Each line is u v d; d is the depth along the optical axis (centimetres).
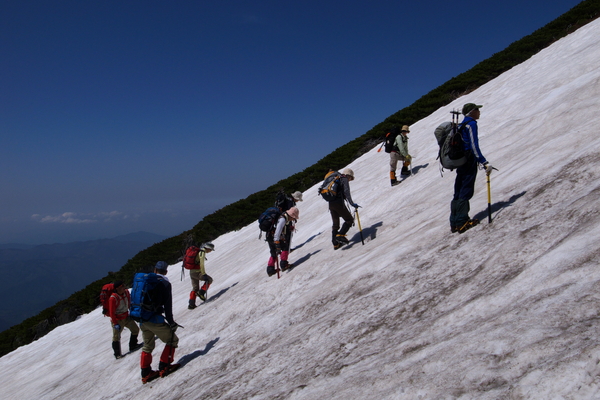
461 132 526
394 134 1243
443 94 3000
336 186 830
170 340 718
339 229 877
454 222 549
